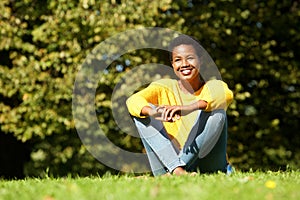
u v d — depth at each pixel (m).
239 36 9.44
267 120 10.05
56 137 10.06
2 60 9.54
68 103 8.91
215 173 4.31
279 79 9.91
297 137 10.52
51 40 8.66
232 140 9.80
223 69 9.14
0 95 9.48
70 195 3.25
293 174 4.58
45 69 9.07
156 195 3.11
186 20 9.01
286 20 9.72
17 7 8.90
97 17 8.41
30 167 11.47
